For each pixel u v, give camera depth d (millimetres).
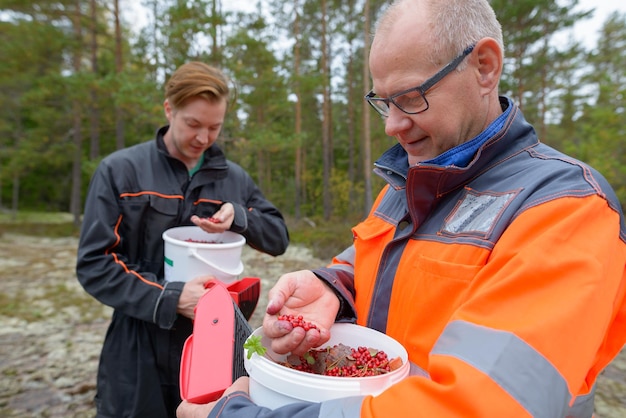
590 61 16484
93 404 3418
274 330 1058
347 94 24594
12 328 4945
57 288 6652
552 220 858
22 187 26234
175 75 2072
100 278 1910
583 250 807
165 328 1848
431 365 786
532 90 15344
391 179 1337
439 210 1134
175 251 1973
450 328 824
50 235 13758
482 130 1120
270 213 2520
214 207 2268
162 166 2141
